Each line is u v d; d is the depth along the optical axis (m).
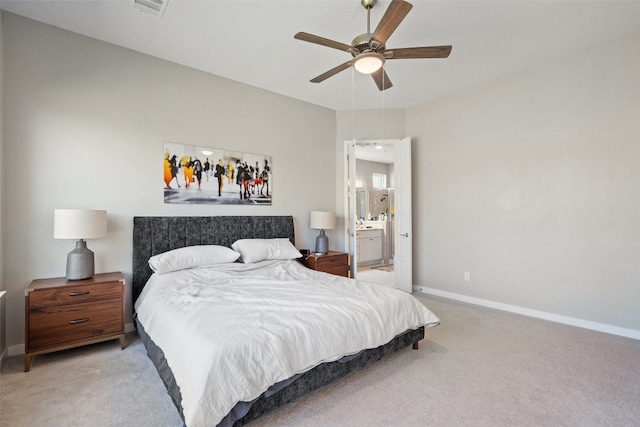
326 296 2.29
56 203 2.68
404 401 1.84
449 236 4.26
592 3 2.38
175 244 3.19
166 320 1.97
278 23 2.64
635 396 1.89
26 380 2.07
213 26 2.69
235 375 1.45
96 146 2.87
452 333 2.92
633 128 2.81
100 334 2.49
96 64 2.88
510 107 3.63
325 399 1.86
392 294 2.42
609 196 2.94
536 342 2.71
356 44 2.20
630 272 2.83
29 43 2.58
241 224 3.67
